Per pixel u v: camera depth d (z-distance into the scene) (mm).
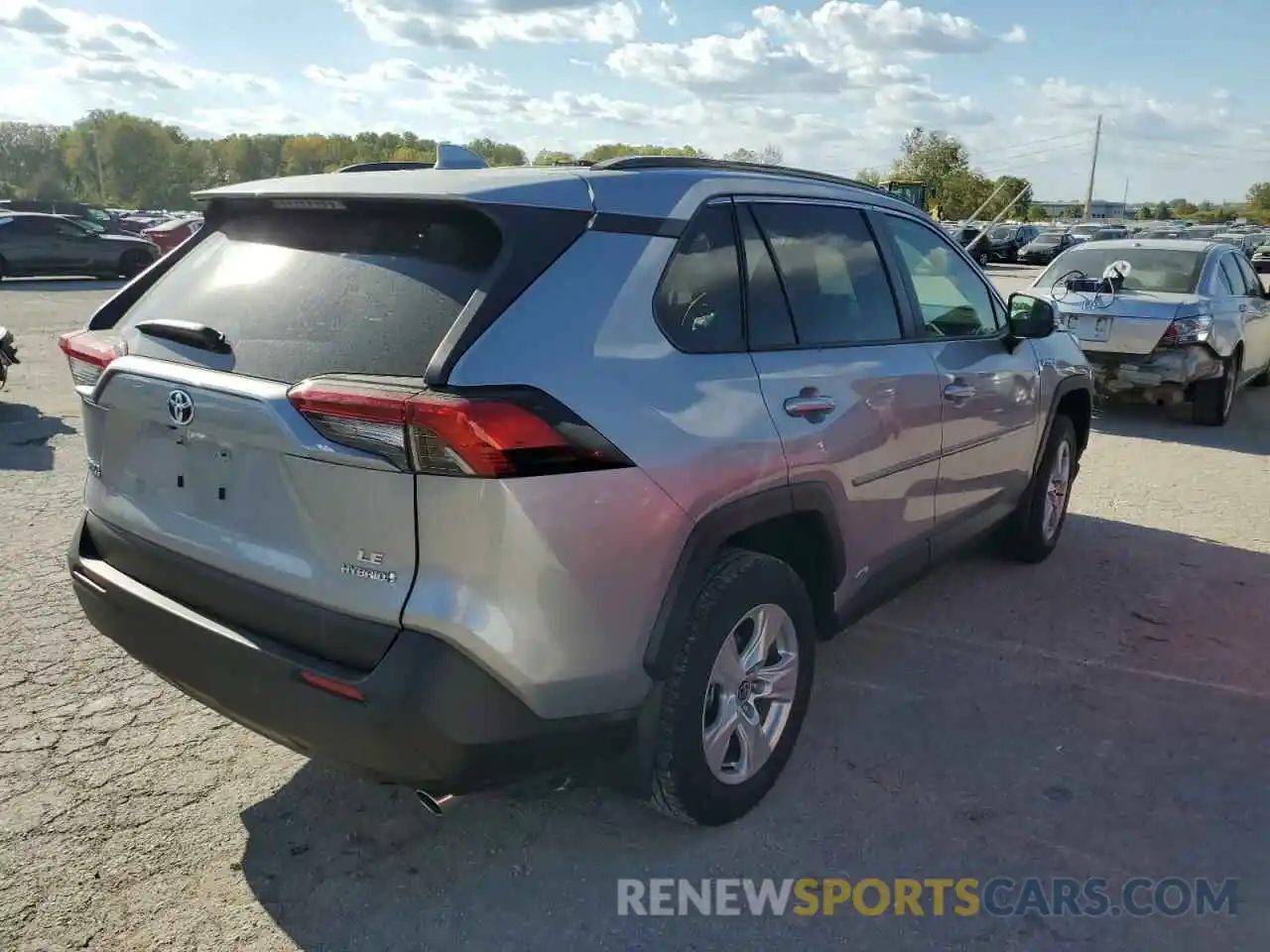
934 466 3908
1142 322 9016
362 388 2262
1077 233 43344
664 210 2811
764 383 2963
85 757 3367
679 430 2619
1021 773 3412
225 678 2555
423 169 3076
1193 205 144125
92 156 132750
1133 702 3922
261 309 2652
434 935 2609
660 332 2699
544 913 2699
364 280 2564
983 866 2928
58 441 7633
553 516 2326
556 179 2666
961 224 43625
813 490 3098
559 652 2396
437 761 2328
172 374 2617
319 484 2354
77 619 4422
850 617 3590
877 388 3443
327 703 2338
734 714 2955
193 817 3064
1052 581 5219
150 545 2789
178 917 2641
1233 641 4504
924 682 4070
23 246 22500
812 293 3342
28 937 2543
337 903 2715
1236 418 9898
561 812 3152
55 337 13586
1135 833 3090
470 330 2297
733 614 2842
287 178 3064
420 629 2287
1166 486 7203
